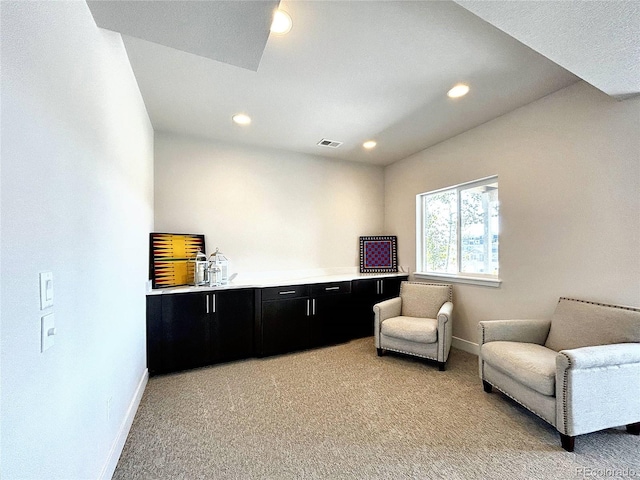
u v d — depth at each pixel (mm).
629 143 2125
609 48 1563
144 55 2035
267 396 2420
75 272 1158
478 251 3416
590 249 2340
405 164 4395
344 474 1579
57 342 1000
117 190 1776
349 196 4555
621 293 2162
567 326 2287
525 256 2811
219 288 3107
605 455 1700
